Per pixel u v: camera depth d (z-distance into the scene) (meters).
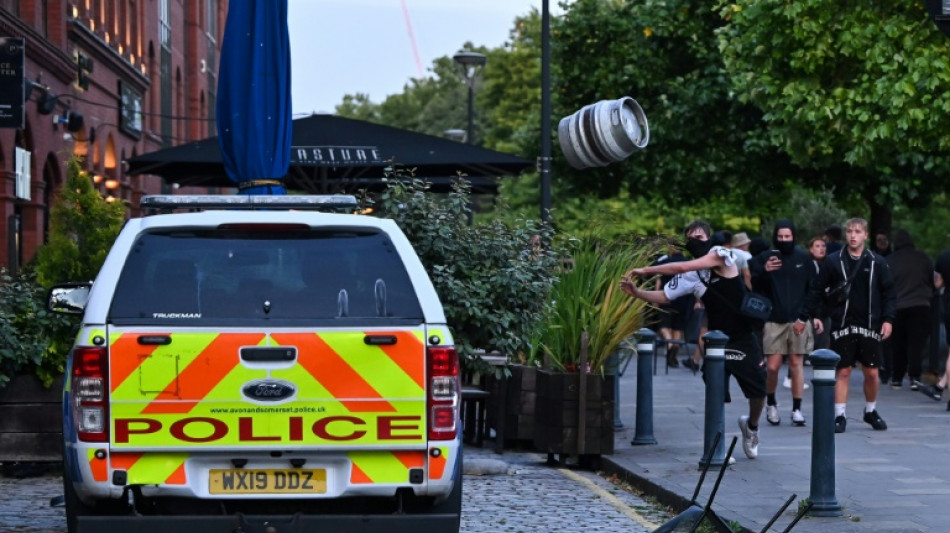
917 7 24.69
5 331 14.05
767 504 12.06
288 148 15.36
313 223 8.48
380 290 8.34
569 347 15.83
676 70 36.25
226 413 7.97
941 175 30.84
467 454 16.77
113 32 44.41
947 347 22.25
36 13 34.78
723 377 14.32
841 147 27.84
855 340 17.25
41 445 14.35
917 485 13.11
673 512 12.64
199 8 63.97
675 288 14.54
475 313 14.10
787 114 26.61
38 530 11.24
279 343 8.02
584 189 37.44
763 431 17.59
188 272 8.27
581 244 16.28
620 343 16.42
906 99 24.33
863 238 17.23
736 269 14.48
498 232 14.65
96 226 16.61
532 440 16.75
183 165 22.89
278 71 15.25
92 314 8.05
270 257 8.41
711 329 14.70
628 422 19.11
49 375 14.35
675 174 35.66
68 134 37.47
